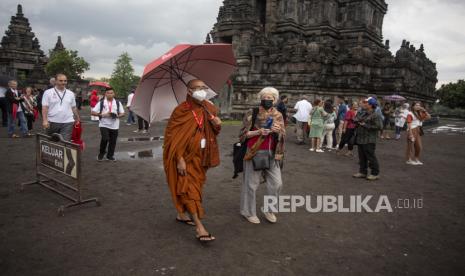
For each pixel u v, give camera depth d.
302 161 10.16
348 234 4.75
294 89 27.97
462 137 21.44
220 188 6.84
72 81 44.88
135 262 3.74
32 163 8.40
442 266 3.90
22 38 47.69
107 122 8.80
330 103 12.60
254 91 30.59
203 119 4.46
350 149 11.51
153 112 4.88
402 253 4.21
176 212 5.38
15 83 12.57
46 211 5.23
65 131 7.04
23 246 4.04
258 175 4.94
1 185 6.50
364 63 28.56
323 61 28.50
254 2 39.34
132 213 5.26
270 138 4.81
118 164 8.68
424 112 10.59
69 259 3.76
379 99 28.72
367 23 37.47
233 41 34.84
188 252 4.02
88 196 6.03
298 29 36.66
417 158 10.82
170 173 4.37
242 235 4.57
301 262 3.88
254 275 3.55
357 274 3.66
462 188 7.68
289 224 5.04
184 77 4.86
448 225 5.24
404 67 28.72
